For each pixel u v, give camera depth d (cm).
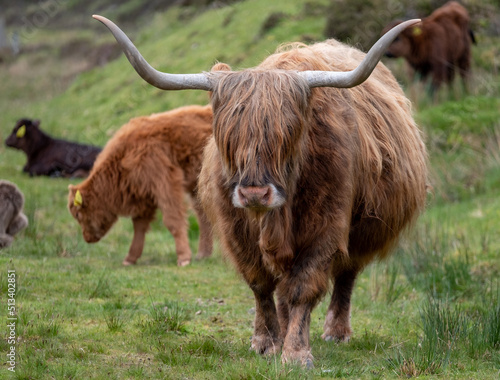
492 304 1113
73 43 5753
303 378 746
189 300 1223
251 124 725
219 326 1058
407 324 1102
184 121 1639
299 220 810
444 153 2362
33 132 2777
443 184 2130
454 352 877
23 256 1490
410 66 2805
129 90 3703
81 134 3375
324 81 761
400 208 990
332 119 822
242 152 726
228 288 1342
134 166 1587
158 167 1589
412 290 1345
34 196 2222
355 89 948
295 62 855
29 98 4566
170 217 1594
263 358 863
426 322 967
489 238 1620
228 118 740
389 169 950
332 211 809
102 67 4734
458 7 2836
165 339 938
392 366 823
